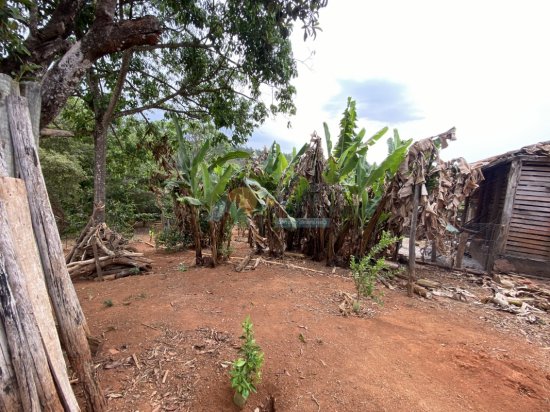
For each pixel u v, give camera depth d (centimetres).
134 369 209
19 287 124
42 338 131
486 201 832
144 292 373
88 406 164
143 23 235
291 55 638
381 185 545
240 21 544
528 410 185
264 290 380
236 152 462
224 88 709
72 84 222
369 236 501
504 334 297
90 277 468
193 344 243
